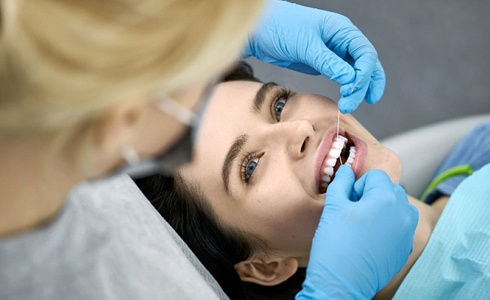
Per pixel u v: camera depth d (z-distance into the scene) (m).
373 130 2.29
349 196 1.27
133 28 0.44
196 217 1.39
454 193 1.44
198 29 0.47
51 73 0.42
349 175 1.28
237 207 1.36
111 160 0.58
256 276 1.49
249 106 1.38
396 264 1.21
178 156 0.68
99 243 0.76
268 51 1.49
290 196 1.32
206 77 0.54
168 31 0.45
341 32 1.42
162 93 0.52
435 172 1.81
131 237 0.84
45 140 0.50
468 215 1.39
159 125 0.58
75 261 0.72
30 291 0.68
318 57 1.37
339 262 1.16
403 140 1.83
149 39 0.45
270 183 1.33
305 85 2.23
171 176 1.37
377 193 1.22
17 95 0.43
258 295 1.53
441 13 2.44
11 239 0.63
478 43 2.38
